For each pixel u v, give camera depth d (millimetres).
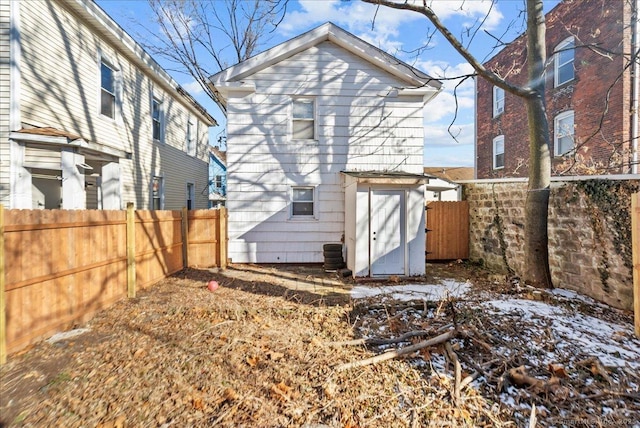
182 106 14047
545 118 5789
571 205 5594
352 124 8281
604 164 9930
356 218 6738
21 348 3359
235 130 8047
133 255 5367
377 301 5047
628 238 4609
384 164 8336
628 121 9805
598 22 10477
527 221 5914
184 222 7641
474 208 8695
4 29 5949
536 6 5762
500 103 15914
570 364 3182
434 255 8930
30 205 6234
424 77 8055
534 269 5812
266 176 8133
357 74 8266
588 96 10969
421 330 3828
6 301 3184
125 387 2734
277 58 7969
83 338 3695
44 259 3658
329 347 3479
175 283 6270
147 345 3510
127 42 9180
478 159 17453
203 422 2330
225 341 3613
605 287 4945
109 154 7793
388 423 2359
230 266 7910
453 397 2611
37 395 2602
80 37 7758
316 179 8219
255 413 2430
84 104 7898
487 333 3764
